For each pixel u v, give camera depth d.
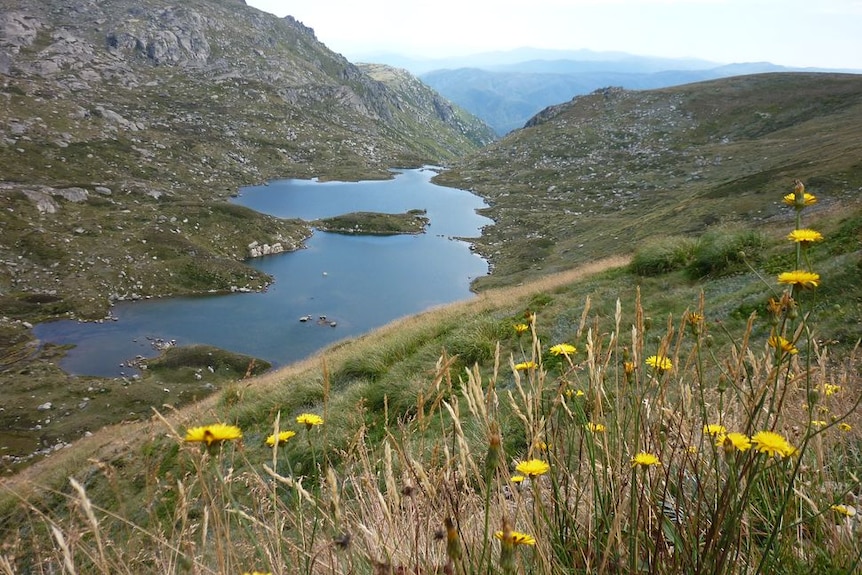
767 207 34.50
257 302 47.25
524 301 13.56
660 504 1.46
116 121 100.38
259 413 9.44
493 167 106.62
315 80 183.00
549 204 77.75
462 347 9.41
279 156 118.06
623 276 13.52
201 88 139.38
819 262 9.59
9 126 80.94
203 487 1.15
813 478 1.61
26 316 42.06
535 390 1.41
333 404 8.43
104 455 8.27
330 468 1.35
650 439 1.48
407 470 1.42
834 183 33.84
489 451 1.11
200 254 54.28
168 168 91.50
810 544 1.40
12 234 52.16
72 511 1.21
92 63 127.06
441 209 83.44
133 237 55.66
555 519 1.45
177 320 43.12
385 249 64.06
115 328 41.41
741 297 9.00
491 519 1.43
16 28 121.12
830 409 2.35
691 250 13.06
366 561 1.27
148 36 147.25
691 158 79.06
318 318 43.34
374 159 132.62
